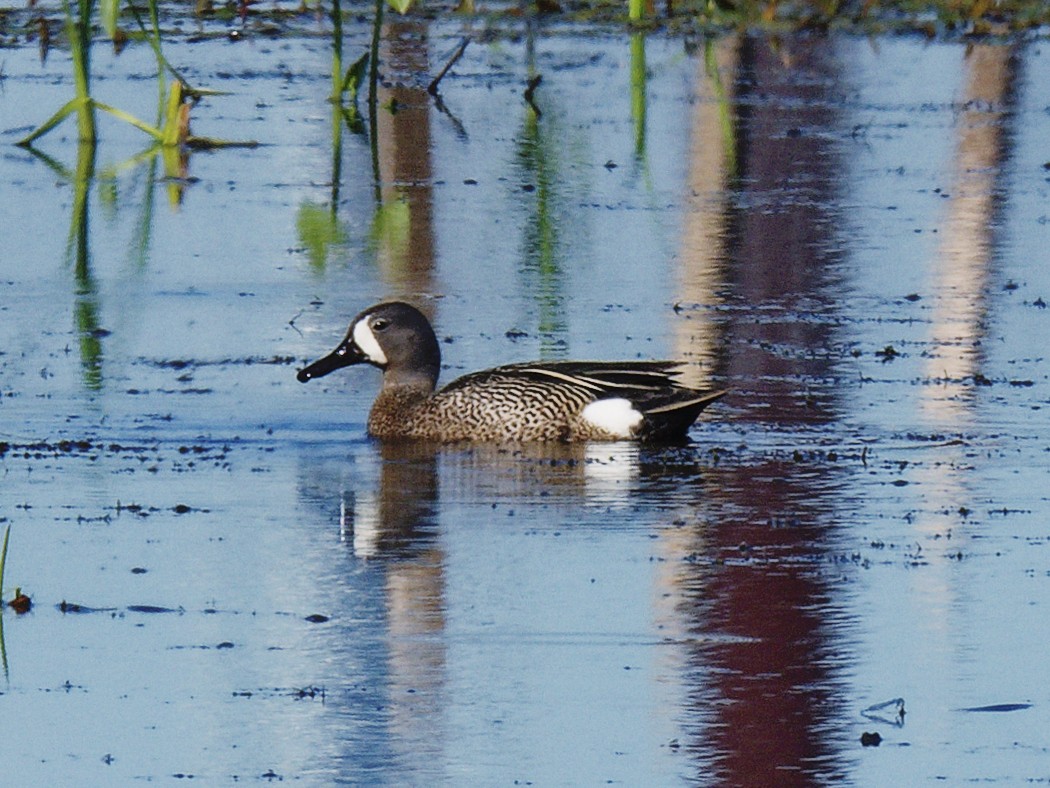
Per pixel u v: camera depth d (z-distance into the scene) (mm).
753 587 12438
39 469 14898
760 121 31516
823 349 18688
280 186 26672
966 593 12336
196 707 10680
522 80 35219
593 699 10781
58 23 38906
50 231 23828
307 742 10258
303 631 11727
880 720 10531
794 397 17047
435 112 32344
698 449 15641
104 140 29922
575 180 27188
